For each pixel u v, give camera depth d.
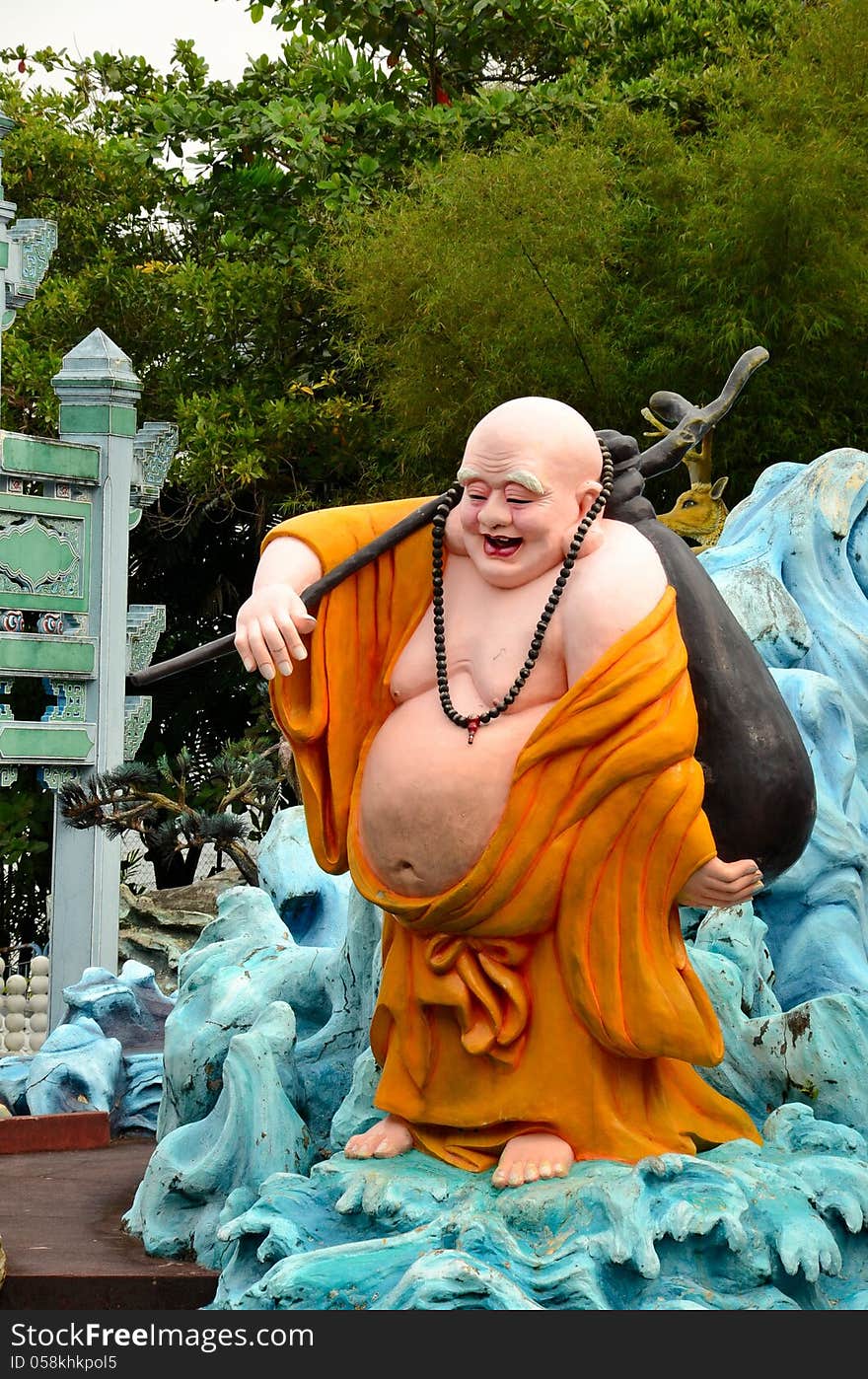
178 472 14.63
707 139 13.27
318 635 4.23
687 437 4.54
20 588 10.09
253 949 5.48
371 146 15.28
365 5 15.26
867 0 11.77
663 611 3.98
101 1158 6.04
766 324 11.29
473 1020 4.05
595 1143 4.00
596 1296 3.62
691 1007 3.97
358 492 15.34
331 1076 5.01
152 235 16.77
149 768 8.61
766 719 4.32
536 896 3.95
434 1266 3.59
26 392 14.95
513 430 4.03
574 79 14.53
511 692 4.01
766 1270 3.78
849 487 6.29
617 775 3.87
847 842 5.51
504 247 12.33
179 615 16.48
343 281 14.34
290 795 12.70
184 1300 4.30
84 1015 7.50
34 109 16.66
